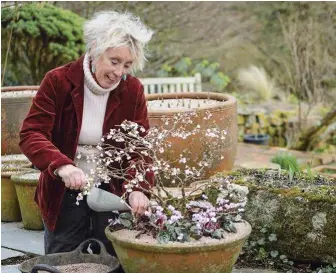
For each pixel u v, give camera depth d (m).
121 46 3.53
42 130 3.71
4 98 6.31
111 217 3.95
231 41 12.55
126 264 3.54
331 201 4.25
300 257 4.39
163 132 4.10
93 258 3.85
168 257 3.38
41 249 5.04
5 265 4.75
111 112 3.78
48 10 8.99
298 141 9.57
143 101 3.90
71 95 3.74
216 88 11.66
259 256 4.47
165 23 12.62
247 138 9.62
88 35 3.60
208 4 12.73
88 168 3.85
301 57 10.99
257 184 4.61
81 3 11.73
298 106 10.45
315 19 11.68
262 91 11.24
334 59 11.15
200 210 3.74
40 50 8.96
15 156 6.34
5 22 8.80
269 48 12.37
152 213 3.68
